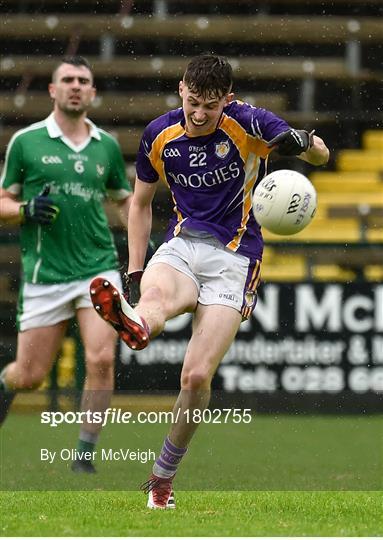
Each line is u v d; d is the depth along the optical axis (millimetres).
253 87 49469
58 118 24953
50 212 23875
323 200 45781
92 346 23797
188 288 16641
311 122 47875
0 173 46250
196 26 49500
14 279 42719
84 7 49812
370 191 46375
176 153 16719
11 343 41438
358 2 51250
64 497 18812
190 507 17266
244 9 50750
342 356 35969
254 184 17016
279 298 36094
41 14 49688
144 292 16141
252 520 15430
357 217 45438
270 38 49844
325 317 36062
